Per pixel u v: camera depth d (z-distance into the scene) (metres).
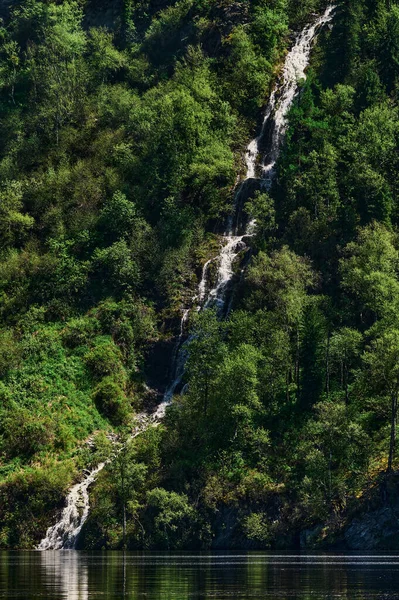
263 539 150.75
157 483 163.38
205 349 180.75
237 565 117.94
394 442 153.88
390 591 91.38
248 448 167.12
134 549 155.38
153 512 157.12
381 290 184.62
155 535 154.88
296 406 174.50
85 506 166.00
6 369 194.62
